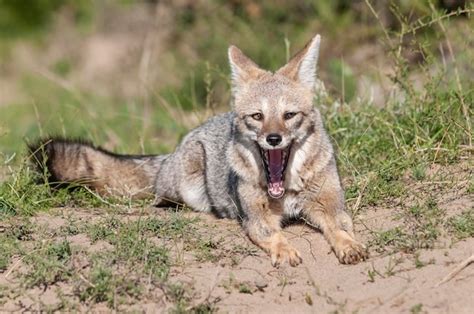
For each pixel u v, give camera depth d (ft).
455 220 33.63
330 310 28.45
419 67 50.39
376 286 29.71
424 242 32.45
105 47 87.20
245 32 72.38
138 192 43.80
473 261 30.14
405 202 37.37
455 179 38.52
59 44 92.22
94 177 44.80
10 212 38.78
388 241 33.24
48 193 41.52
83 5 94.63
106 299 29.71
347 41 67.41
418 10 59.41
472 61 47.32
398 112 46.03
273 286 30.68
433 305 28.02
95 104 73.92
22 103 77.66
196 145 42.73
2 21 97.76
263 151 36.11
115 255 32.12
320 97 48.01
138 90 73.72
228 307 29.12
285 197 36.81
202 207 42.68
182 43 75.92
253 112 36.35
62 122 56.49
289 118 36.04
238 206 37.50
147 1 85.15
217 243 34.76
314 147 36.45
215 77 68.08
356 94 52.08
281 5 72.95
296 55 38.14
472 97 44.24
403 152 41.93
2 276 31.91
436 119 43.37
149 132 62.75
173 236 35.12
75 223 36.99
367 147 43.47
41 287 30.76
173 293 29.55
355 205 37.42
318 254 33.78
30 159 43.32
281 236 34.86
